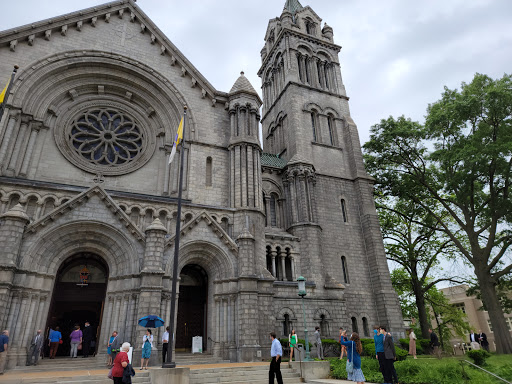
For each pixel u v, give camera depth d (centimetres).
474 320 6506
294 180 3612
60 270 2242
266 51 5384
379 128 4144
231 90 3158
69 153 2605
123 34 3006
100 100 2877
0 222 1897
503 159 2933
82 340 2284
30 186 2188
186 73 3105
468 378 1384
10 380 1401
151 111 2961
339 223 3653
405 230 4506
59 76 2689
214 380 1645
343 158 4075
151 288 2036
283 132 4269
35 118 2508
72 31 2831
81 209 2139
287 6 5488
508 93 2844
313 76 4506
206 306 2475
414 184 4000
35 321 1906
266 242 3152
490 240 3120
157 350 2002
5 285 1769
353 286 3397
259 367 1805
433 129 3372
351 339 1389
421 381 1409
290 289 2897
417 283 4303
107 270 2320
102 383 1459
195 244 2384
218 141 2994
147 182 2753
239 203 2719
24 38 2623
